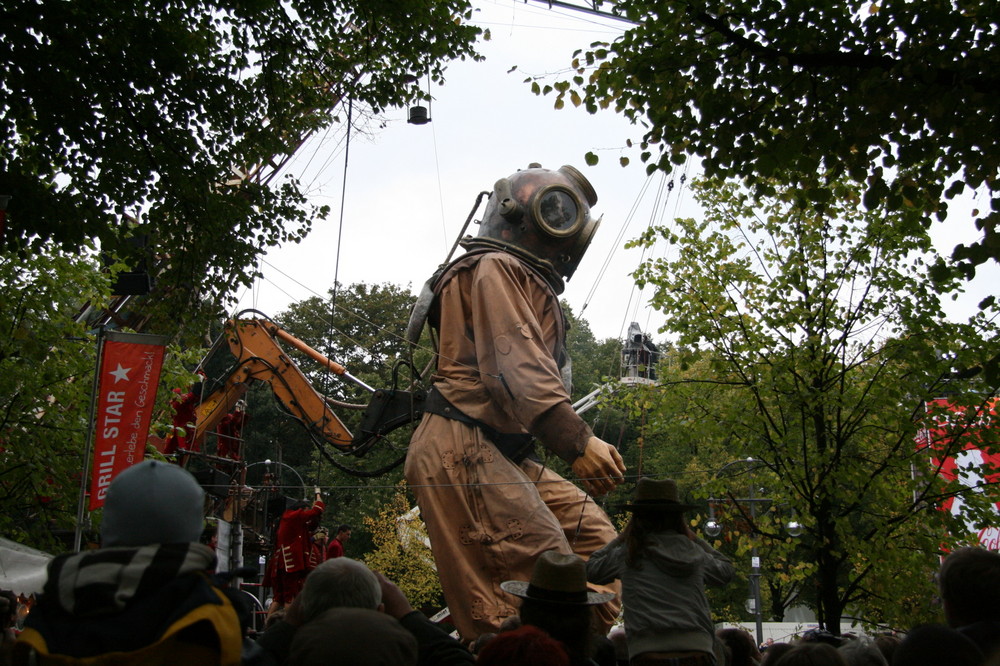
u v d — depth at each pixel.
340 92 16.84
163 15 15.13
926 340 15.15
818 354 15.59
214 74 15.35
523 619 5.69
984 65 10.00
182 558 3.45
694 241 16.34
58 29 13.68
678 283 16.34
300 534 19.12
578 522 17.06
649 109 11.23
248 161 16.44
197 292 16.88
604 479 15.59
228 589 3.62
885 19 10.25
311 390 24.83
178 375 21.34
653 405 16.73
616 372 55.53
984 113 10.16
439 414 17.06
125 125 14.95
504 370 16.20
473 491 16.31
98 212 15.19
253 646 3.88
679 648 6.66
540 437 15.85
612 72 11.45
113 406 13.95
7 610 7.47
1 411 19.92
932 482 14.84
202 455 25.48
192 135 15.52
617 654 8.13
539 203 17.80
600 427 52.59
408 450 17.17
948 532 15.22
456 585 15.87
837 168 11.12
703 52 10.98
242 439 27.67
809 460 15.34
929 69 10.02
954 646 4.63
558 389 15.95
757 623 28.39
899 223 15.10
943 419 14.95
